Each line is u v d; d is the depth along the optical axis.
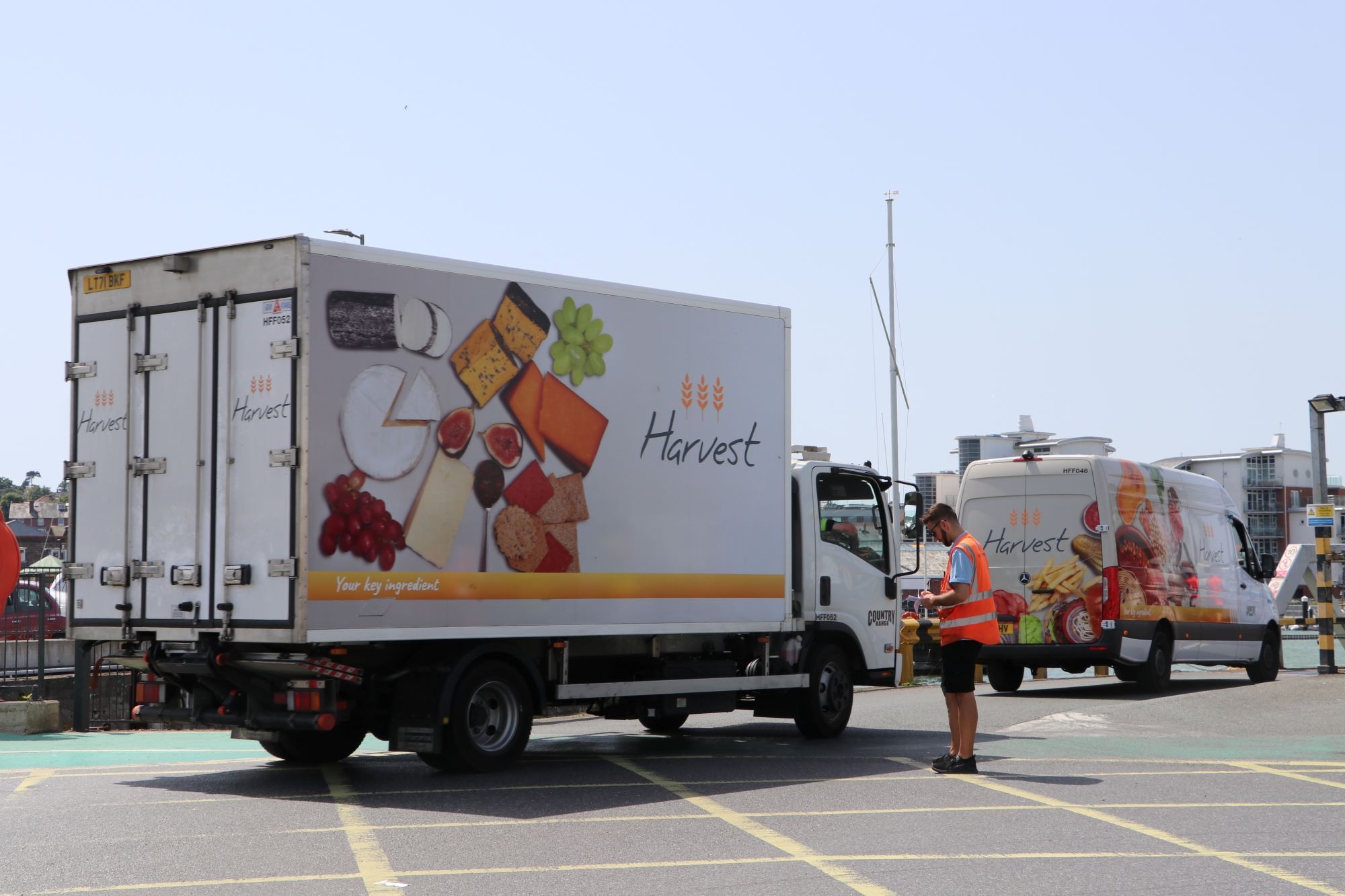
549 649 10.67
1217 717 14.05
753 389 12.12
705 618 11.57
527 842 7.59
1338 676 19.05
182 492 9.70
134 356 10.01
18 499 82.75
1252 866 6.87
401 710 9.92
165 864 7.04
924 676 22.58
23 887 6.55
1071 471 17.66
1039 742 12.41
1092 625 17.36
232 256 9.56
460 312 10.01
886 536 13.86
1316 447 20.08
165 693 10.20
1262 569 21.16
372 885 6.52
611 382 10.98
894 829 7.93
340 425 9.29
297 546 9.06
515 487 10.26
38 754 12.12
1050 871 6.77
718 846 7.46
